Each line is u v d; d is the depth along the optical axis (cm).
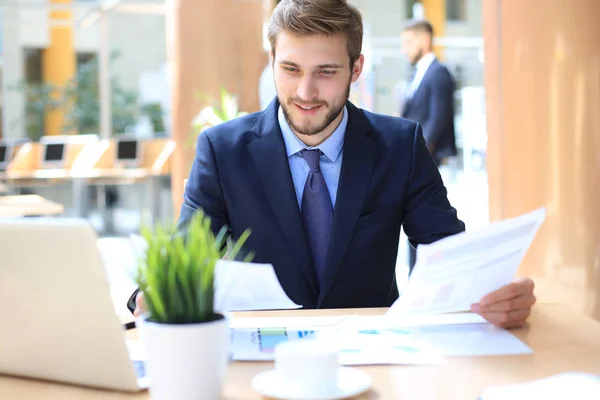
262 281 163
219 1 715
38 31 1336
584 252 411
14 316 131
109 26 1340
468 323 170
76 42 1349
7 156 1230
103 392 129
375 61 898
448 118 530
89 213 1131
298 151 206
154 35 1351
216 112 675
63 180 1159
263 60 719
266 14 716
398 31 1227
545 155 419
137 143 1127
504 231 154
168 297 114
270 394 121
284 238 203
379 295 207
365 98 816
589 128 408
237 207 206
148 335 113
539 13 416
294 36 187
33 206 541
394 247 210
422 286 153
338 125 207
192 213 206
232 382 131
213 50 716
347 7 191
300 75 190
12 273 128
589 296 411
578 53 407
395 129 214
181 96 728
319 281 203
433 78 529
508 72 432
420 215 210
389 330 164
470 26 1270
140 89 1352
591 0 404
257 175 206
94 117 1346
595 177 409
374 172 206
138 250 118
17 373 138
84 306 126
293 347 125
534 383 120
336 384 123
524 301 166
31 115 1345
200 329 112
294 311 184
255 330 164
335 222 201
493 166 454
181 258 115
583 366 140
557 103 414
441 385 130
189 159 726
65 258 124
